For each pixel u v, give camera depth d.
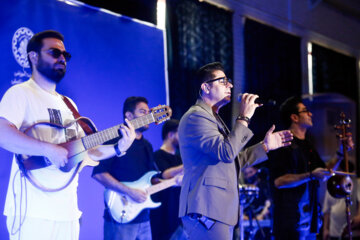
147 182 3.54
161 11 4.61
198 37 5.03
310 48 7.06
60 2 3.47
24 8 3.24
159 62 4.16
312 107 6.85
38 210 2.47
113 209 3.35
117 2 4.25
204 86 2.45
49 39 2.77
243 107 2.37
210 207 2.20
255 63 5.78
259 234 4.64
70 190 2.65
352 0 7.79
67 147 2.62
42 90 2.72
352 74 7.99
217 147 2.19
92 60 3.63
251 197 4.34
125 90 3.84
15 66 3.14
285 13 6.64
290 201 3.39
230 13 5.51
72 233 2.64
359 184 4.96
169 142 4.04
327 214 4.83
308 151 3.67
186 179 2.32
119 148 2.73
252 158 2.58
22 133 2.42
